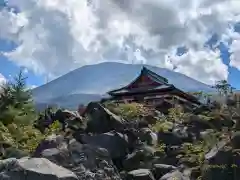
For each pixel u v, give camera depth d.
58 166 16.19
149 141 21.42
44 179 14.90
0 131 21.50
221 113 24.69
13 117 24.78
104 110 22.39
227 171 17.50
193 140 22.11
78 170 17.27
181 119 25.69
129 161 19.64
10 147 20.38
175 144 21.81
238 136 18.67
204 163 18.38
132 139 21.11
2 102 25.61
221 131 22.19
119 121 22.16
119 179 18.11
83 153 18.38
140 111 26.58
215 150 18.75
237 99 26.33
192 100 41.03
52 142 19.17
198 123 23.75
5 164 15.35
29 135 23.31
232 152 17.81
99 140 20.11
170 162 19.94
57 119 26.83
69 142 19.50
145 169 18.86
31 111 27.09
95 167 17.97
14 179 14.95
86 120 23.73
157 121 25.17
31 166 15.31
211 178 17.53
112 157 19.81
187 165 19.16
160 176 18.81
